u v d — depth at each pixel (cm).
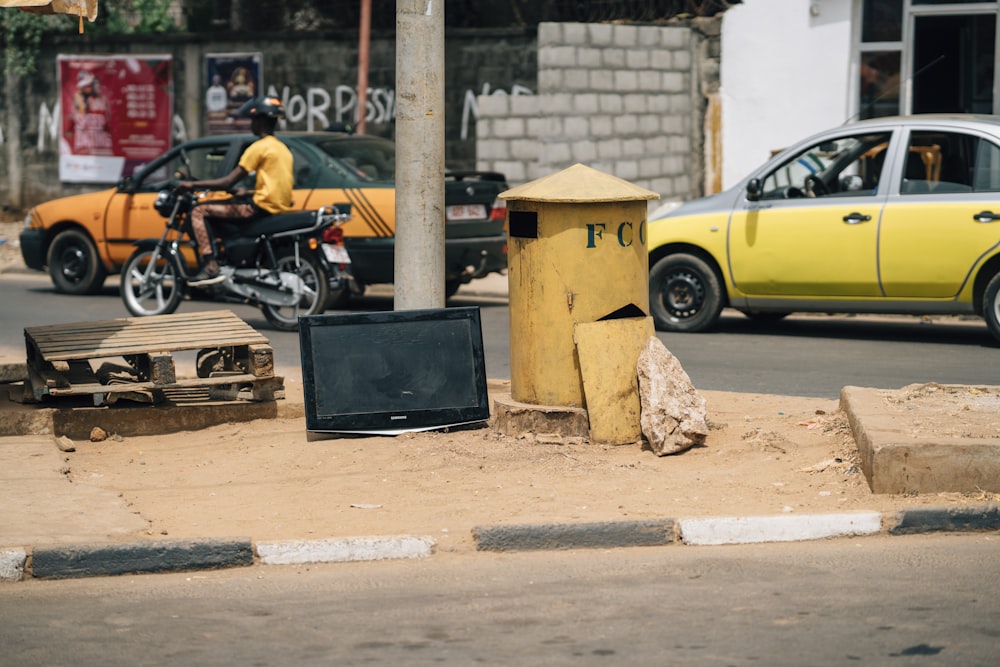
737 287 1344
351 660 511
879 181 1274
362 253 1507
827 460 771
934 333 1377
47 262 1747
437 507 720
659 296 1391
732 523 669
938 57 1867
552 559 648
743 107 1933
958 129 1241
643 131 1867
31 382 928
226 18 2330
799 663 498
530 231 833
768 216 1319
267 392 940
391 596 593
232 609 579
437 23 914
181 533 682
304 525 696
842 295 1294
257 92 2202
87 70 2305
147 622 562
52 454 838
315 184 1530
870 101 1888
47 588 616
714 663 500
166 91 2262
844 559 635
